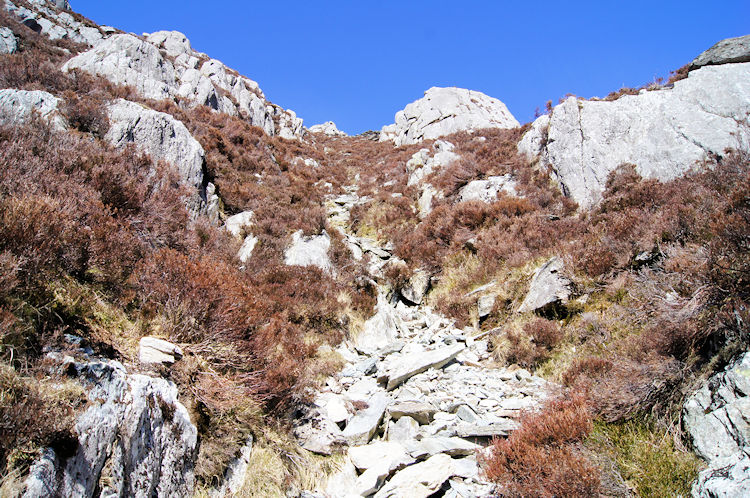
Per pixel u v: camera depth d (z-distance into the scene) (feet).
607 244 27.04
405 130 127.95
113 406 9.17
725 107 38.37
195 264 17.57
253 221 41.09
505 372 22.86
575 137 46.85
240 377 15.34
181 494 10.61
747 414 10.66
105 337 12.03
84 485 7.75
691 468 10.81
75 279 13.35
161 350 12.93
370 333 30.22
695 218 22.56
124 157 29.81
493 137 74.02
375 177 77.87
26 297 10.52
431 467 13.99
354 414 18.39
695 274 16.26
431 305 35.88
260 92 147.13
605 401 14.12
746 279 14.11
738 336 13.03
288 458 14.14
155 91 71.31
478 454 13.78
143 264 16.84
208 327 15.98
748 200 19.06
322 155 100.17
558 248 31.09
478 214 42.09
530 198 44.50
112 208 21.76
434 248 41.29
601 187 42.19
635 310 20.75
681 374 13.67
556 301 26.09
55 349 9.71
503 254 34.99
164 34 134.00
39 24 100.17
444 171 59.47
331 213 60.39
